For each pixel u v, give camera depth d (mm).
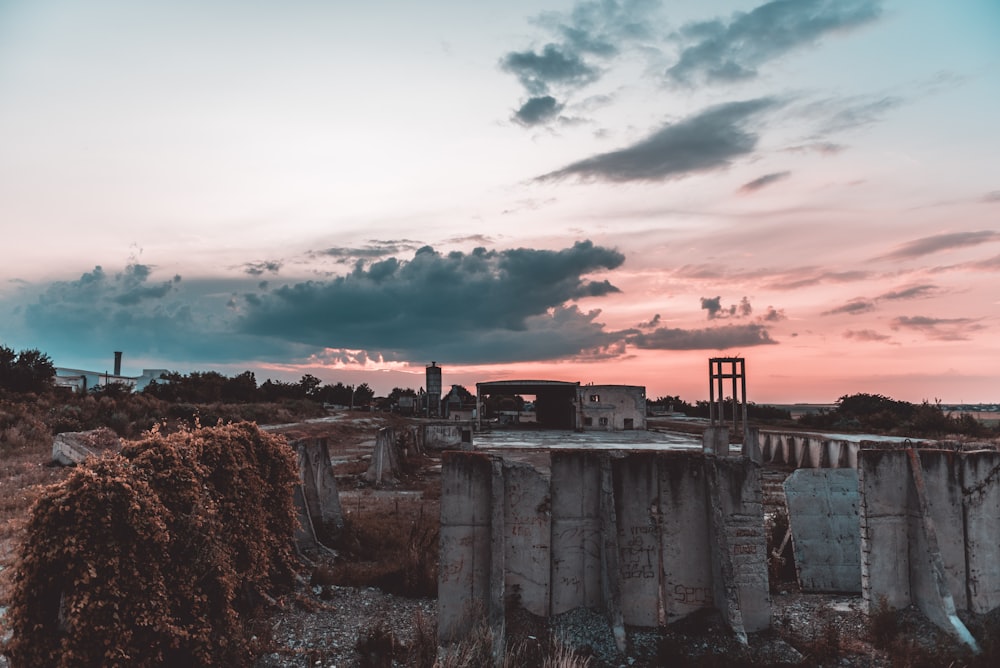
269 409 55906
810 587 13539
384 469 28766
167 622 8750
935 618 11336
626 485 11766
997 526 12219
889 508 12039
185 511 10023
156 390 58000
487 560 11180
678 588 11562
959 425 42688
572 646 10516
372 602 12734
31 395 41156
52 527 8336
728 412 75938
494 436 43875
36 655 8078
